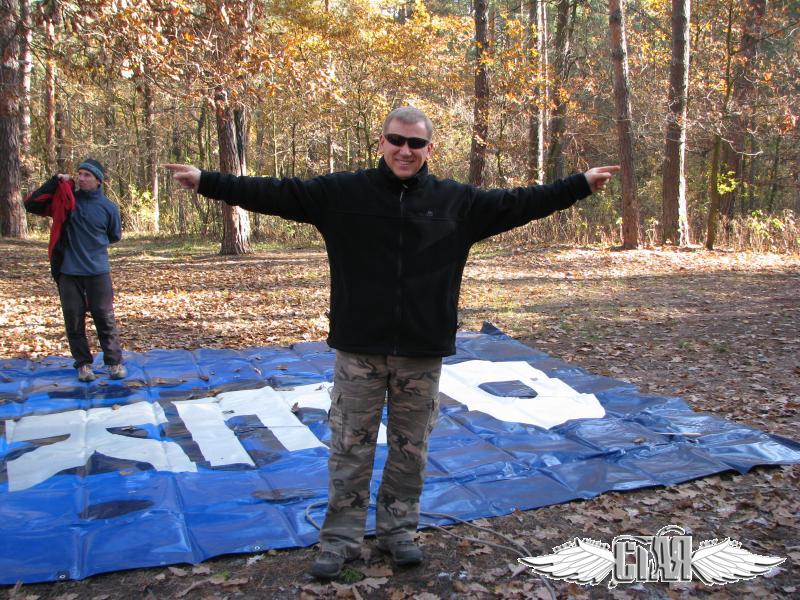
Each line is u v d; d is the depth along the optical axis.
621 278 13.73
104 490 4.27
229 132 17.84
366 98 23.97
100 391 6.22
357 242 3.12
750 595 3.23
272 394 6.16
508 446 5.04
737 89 19.91
